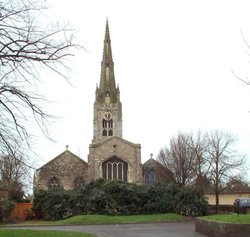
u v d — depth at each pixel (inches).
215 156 2060.8
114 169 2706.7
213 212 1847.9
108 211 1636.3
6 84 542.9
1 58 522.0
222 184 2204.7
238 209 1774.1
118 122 3415.4
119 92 3511.3
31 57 531.5
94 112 3422.7
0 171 663.8
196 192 1692.9
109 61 3659.0
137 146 2726.4
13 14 518.6
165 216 1541.6
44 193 1768.0
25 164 573.3
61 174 2765.7
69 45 547.5
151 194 1712.6
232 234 794.2
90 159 2699.3
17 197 2016.5
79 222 1413.6
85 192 1721.2
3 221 1552.7
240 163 2171.5
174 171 2148.1
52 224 1412.4
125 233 993.5
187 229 1106.1
